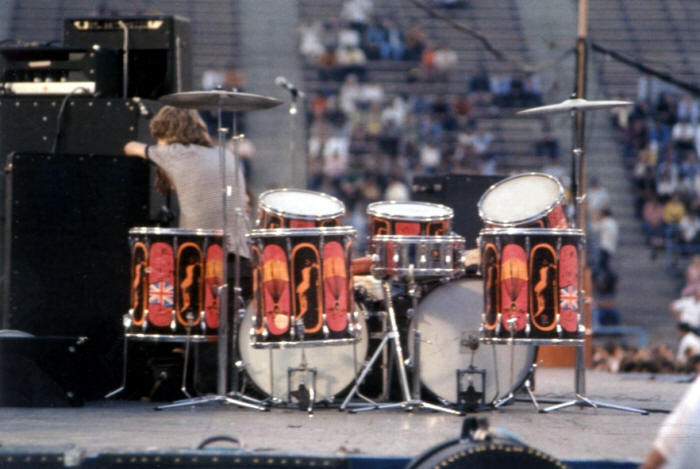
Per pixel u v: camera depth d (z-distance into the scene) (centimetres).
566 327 1416
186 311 1484
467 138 4803
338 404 1514
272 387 1505
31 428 1257
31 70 1727
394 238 1396
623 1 5050
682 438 793
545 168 4788
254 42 4641
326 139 4653
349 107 4741
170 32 1795
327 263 1395
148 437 1192
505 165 4797
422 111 4834
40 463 900
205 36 4584
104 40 1808
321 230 1395
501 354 1513
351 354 1514
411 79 4906
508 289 1415
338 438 1202
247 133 4500
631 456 1090
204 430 1255
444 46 4969
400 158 4725
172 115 1588
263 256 1400
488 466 797
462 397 1450
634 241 4644
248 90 4616
